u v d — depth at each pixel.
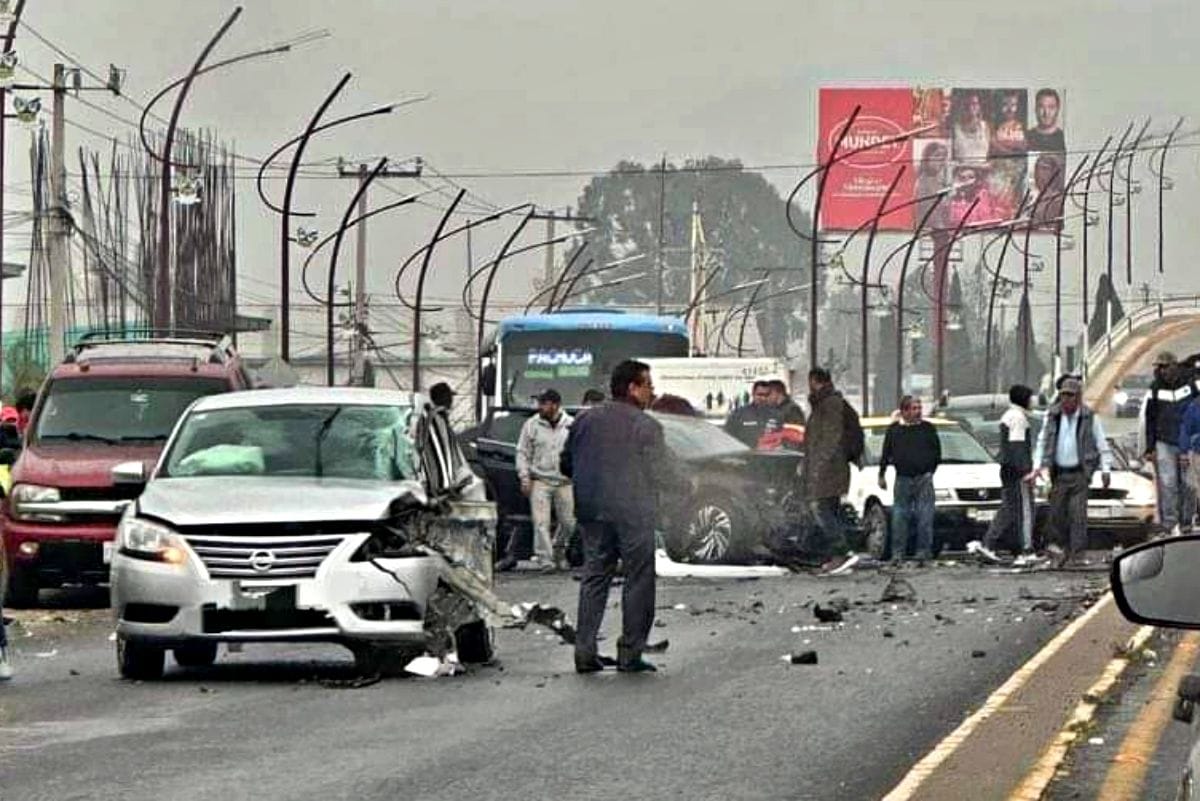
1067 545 63.78
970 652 39.06
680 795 24.14
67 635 46.38
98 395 57.34
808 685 34.34
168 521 35.25
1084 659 36.41
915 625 44.50
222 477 37.38
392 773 25.73
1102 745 27.06
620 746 27.89
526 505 67.06
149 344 60.91
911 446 66.50
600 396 67.50
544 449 64.00
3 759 27.06
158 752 27.61
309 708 32.19
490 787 24.70
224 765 26.45
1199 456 66.19
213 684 35.59
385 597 35.03
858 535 66.94
